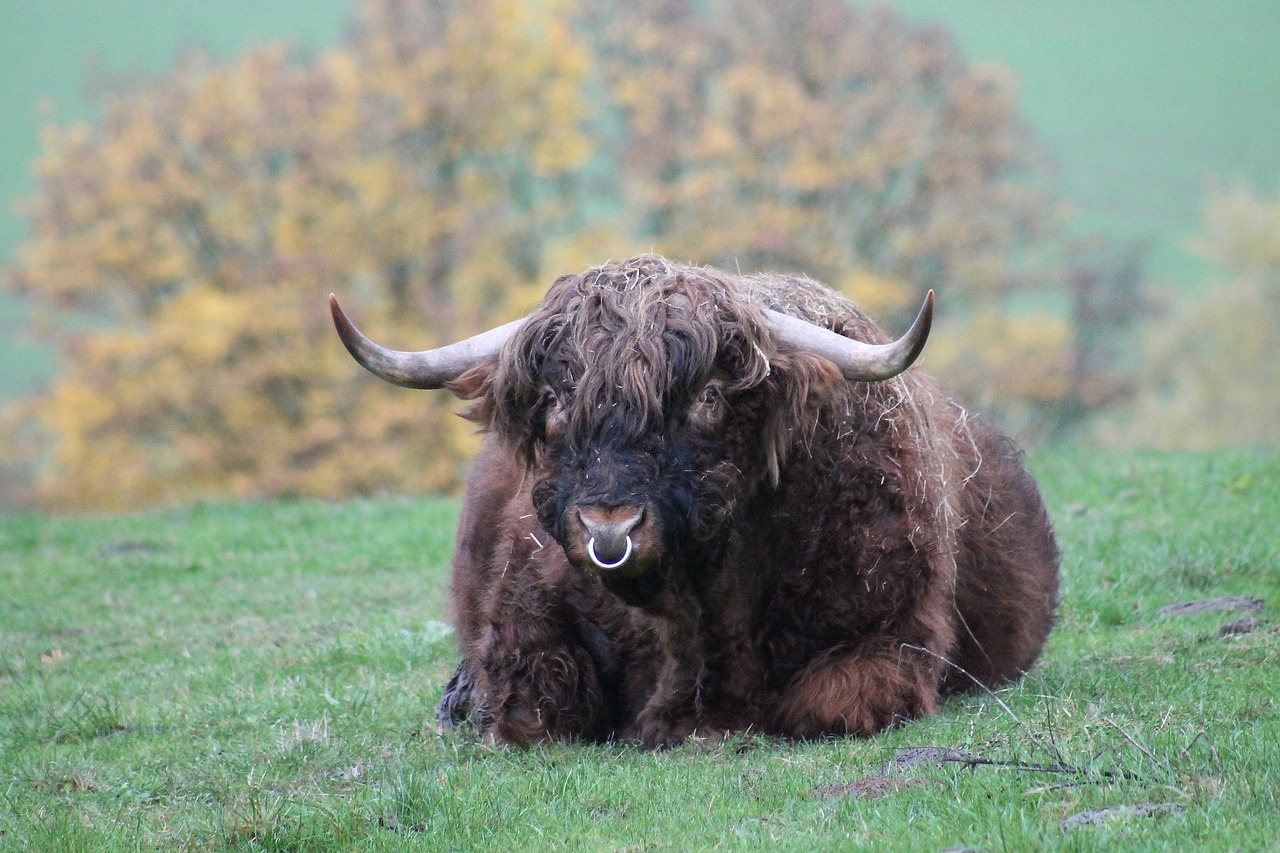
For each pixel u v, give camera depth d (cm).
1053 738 2128
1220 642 3025
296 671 3606
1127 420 18450
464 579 2866
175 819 2298
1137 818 1758
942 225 13688
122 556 5478
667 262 2431
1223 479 5094
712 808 2072
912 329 2288
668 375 2241
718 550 2361
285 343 13638
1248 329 19262
